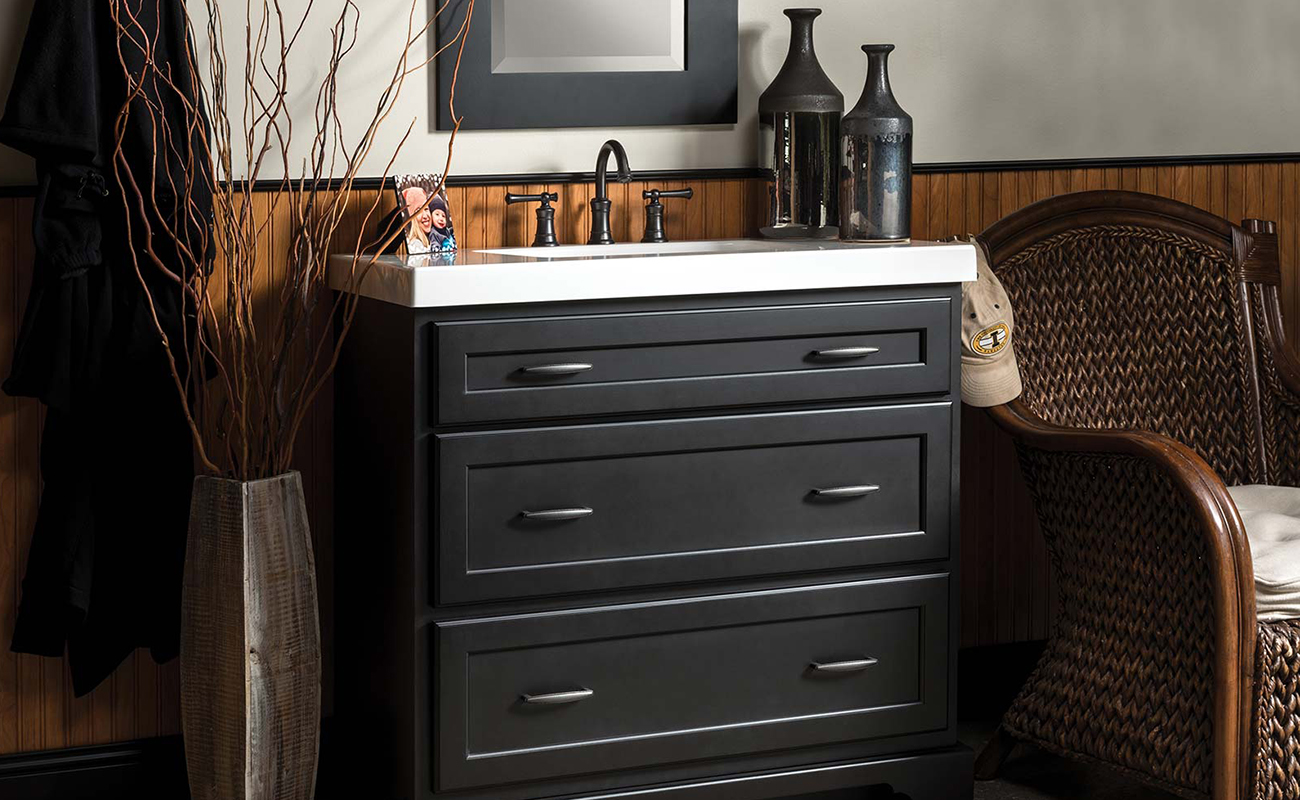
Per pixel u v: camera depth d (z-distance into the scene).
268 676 2.40
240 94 2.73
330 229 2.54
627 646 2.48
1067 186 3.28
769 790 2.58
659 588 2.49
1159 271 3.07
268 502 2.39
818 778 2.61
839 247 2.65
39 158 2.47
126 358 2.55
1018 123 3.23
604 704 2.48
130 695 2.78
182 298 2.46
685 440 2.47
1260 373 3.06
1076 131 3.28
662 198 3.01
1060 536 2.76
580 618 2.44
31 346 2.51
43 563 2.57
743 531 2.52
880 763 2.64
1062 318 3.02
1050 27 3.24
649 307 2.44
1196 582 2.45
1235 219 3.40
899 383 2.59
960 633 3.29
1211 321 3.07
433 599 2.37
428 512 2.36
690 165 3.03
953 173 3.19
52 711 2.73
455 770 2.40
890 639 2.63
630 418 2.45
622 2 2.93
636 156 2.99
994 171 3.22
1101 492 2.63
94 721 2.76
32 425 2.68
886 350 2.59
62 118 2.41
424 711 2.39
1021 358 2.98
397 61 2.81
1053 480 2.75
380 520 2.54
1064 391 3.00
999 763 2.86
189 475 2.65
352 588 2.73
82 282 2.52
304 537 2.45
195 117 2.50
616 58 2.94
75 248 2.47
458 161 2.88
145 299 2.56
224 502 2.38
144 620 2.63
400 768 2.47
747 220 3.08
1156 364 3.05
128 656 2.76
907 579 2.62
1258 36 3.39
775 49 3.06
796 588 2.56
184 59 2.54
